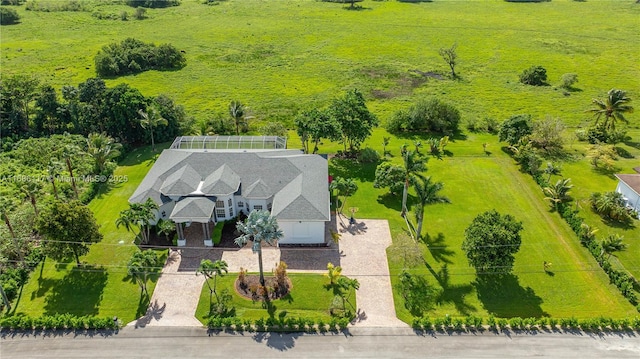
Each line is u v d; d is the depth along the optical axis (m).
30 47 146.50
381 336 46.03
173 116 91.44
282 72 132.00
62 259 56.34
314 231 58.47
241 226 49.91
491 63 137.75
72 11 194.50
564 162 81.44
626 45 148.88
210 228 61.53
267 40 161.00
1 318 47.69
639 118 99.94
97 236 53.88
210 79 126.25
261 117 102.94
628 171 77.94
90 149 75.44
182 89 118.88
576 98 112.12
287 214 56.97
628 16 182.62
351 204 68.75
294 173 65.31
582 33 163.00
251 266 55.31
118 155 79.69
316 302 50.03
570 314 48.72
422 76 128.75
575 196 70.38
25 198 68.69
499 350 44.38
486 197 71.06
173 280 53.16
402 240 57.38
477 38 160.75
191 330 46.66
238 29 173.62
